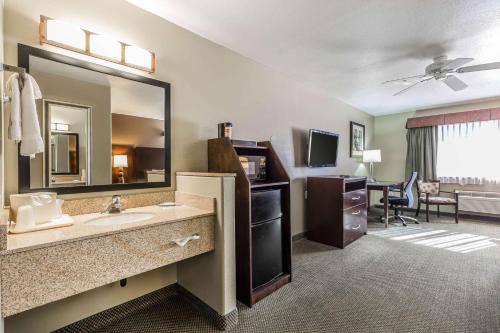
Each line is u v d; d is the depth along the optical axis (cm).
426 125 496
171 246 143
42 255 101
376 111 532
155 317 174
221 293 163
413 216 485
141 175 186
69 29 150
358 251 299
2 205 119
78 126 158
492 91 389
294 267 254
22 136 120
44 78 146
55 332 147
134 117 183
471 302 187
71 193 155
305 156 362
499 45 238
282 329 160
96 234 115
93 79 164
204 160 226
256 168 234
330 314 175
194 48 220
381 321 167
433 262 263
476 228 399
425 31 214
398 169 543
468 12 186
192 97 218
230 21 202
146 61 183
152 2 179
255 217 196
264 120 294
